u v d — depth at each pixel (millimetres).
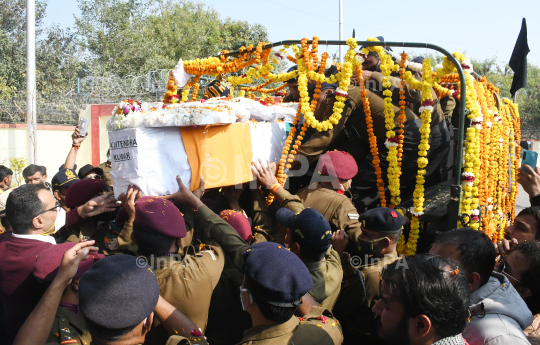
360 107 3410
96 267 1718
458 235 2129
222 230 2365
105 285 1636
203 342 1886
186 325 1929
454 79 3039
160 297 1983
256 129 2992
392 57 3438
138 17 22531
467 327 1960
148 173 2566
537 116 23906
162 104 2900
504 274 2439
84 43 20219
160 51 22281
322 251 2248
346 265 2656
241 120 2922
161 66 20984
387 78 3078
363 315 2434
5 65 16250
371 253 2537
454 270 1583
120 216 2822
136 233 2170
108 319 1585
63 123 14148
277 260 1774
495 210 3689
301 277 1758
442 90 3422
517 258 2393
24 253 2391
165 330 2014
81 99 15156
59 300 1865
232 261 2291
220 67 3254
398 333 1552
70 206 3041
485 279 2086
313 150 3262
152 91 14609
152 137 2576
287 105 4133
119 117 2629
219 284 2449
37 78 17094
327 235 2227
